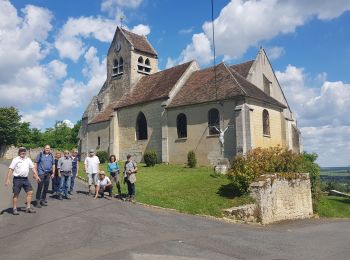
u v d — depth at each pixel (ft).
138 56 141.59
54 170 57.82
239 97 94.32
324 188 141.38
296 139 122.21
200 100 102.32
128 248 31.45
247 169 65.00
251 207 59.11
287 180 68.64
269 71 124.26
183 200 61.16
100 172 60.85
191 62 121.49
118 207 52.06
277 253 32.73
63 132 270.67
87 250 30.37
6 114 198.59
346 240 42.04
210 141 99.50
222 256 30.45
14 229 37.01
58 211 46.85
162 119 111.24
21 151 44.88
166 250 31.48
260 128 99.35
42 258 28.02
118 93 142.31
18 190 44.21
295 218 69.77
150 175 84.94
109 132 131.03
